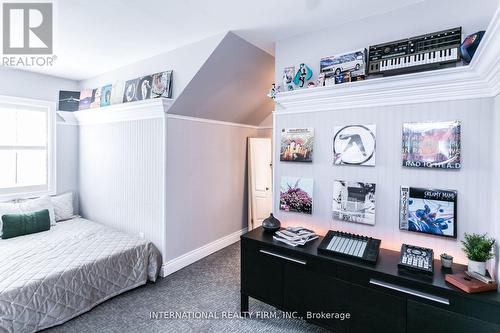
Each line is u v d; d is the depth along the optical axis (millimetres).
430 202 1790
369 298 1623
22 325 1925
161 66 2896
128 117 3178
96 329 2055
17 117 3404
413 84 1751
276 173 2533
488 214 1606
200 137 3318
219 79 2873
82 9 1988
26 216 2980
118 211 3371
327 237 2000
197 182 3305
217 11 2031
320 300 1807
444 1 1763
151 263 2760
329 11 2004
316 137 2277
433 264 1627
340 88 2012
